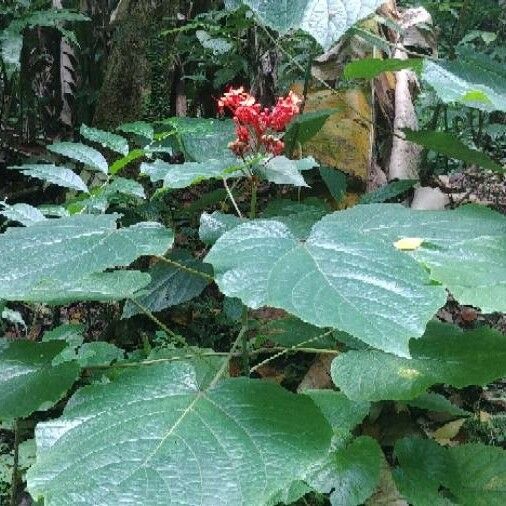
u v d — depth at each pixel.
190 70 3.93
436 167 4.17
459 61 1.82
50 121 4.34
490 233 1.28
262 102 3.63
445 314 2.89
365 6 0.93
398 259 1.06
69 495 0.93
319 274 1.03
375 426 2.23
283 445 1.06
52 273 1.12
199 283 1.95
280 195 3.19
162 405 1.14
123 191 1.87
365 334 0.92
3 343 1.53
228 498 0.96
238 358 2.50
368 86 3.57
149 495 0.94
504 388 2.62
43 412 2.41
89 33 4.06
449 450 1.80
